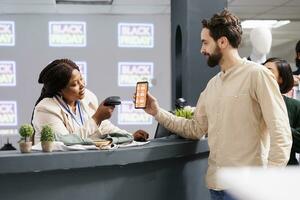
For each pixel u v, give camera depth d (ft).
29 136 5.08
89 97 7.10
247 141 5.49
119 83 20.39
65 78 6.15
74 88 6.23
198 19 9.11
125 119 19.99
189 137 6.64
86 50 20.22
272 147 5.18
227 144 5.60
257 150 5.51
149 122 20.02
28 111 19.84
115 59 20.39
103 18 20.27
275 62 7.37
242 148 5.50
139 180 6.13
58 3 18.19
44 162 4.87
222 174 1.39
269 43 9.90
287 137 5.24
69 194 5.47
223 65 5.85
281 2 18.69
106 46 20.34
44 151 5.08
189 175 7.14
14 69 19.76
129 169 5.97
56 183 5.37
